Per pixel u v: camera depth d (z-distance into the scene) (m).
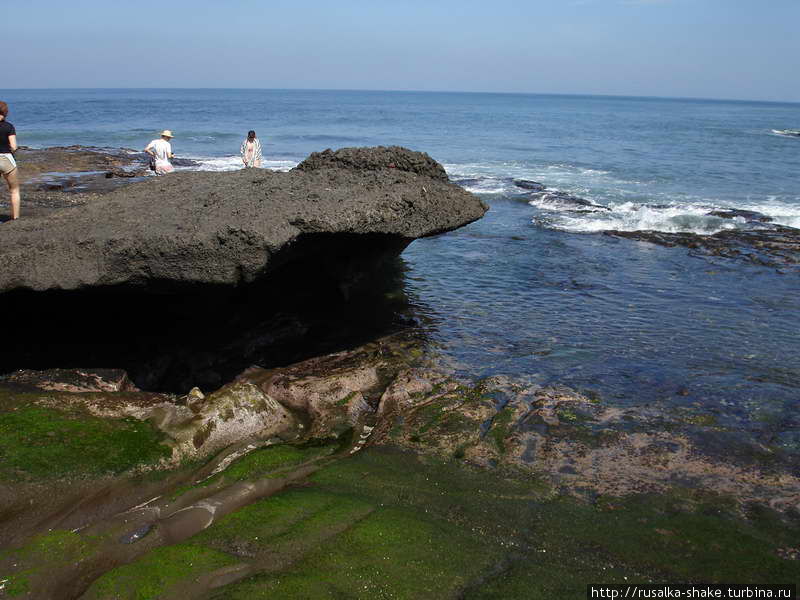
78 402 6.11
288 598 3.77
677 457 5.86
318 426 6.36
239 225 6.10
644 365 8.09
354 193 7.53
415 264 12.95
